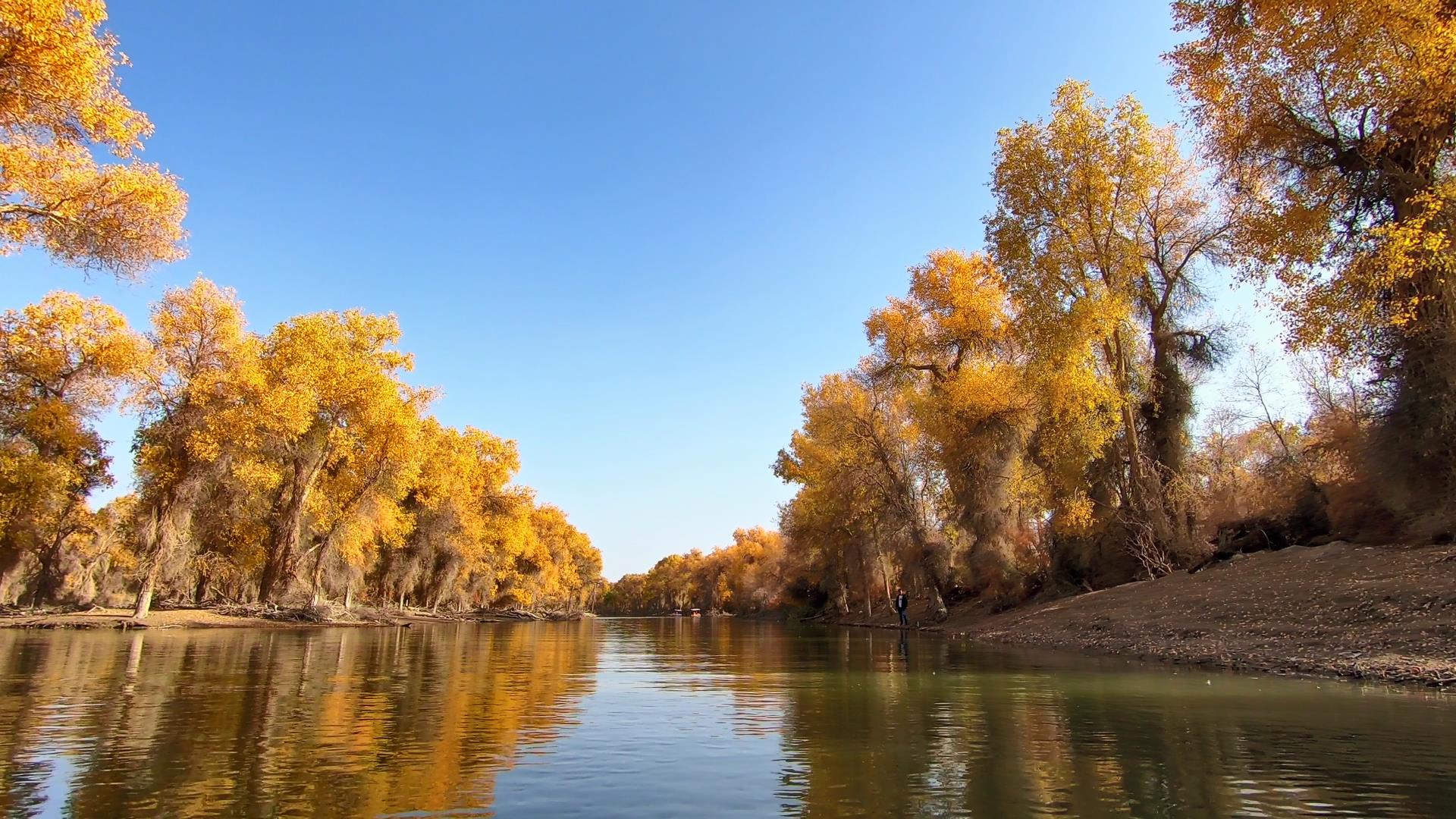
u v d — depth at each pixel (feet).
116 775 16.01
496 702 27.94
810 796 14.79
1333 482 71.72
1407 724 22.41
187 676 34.63
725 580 369.50
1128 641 52.90
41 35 41.32
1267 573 59.67
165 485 92.48
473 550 179.63
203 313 95.25
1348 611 43.42
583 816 13.43
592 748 19.49
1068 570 96.02
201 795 14.48
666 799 14.58
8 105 43.39
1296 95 59.93
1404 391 57.26
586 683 34.96
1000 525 99.09
